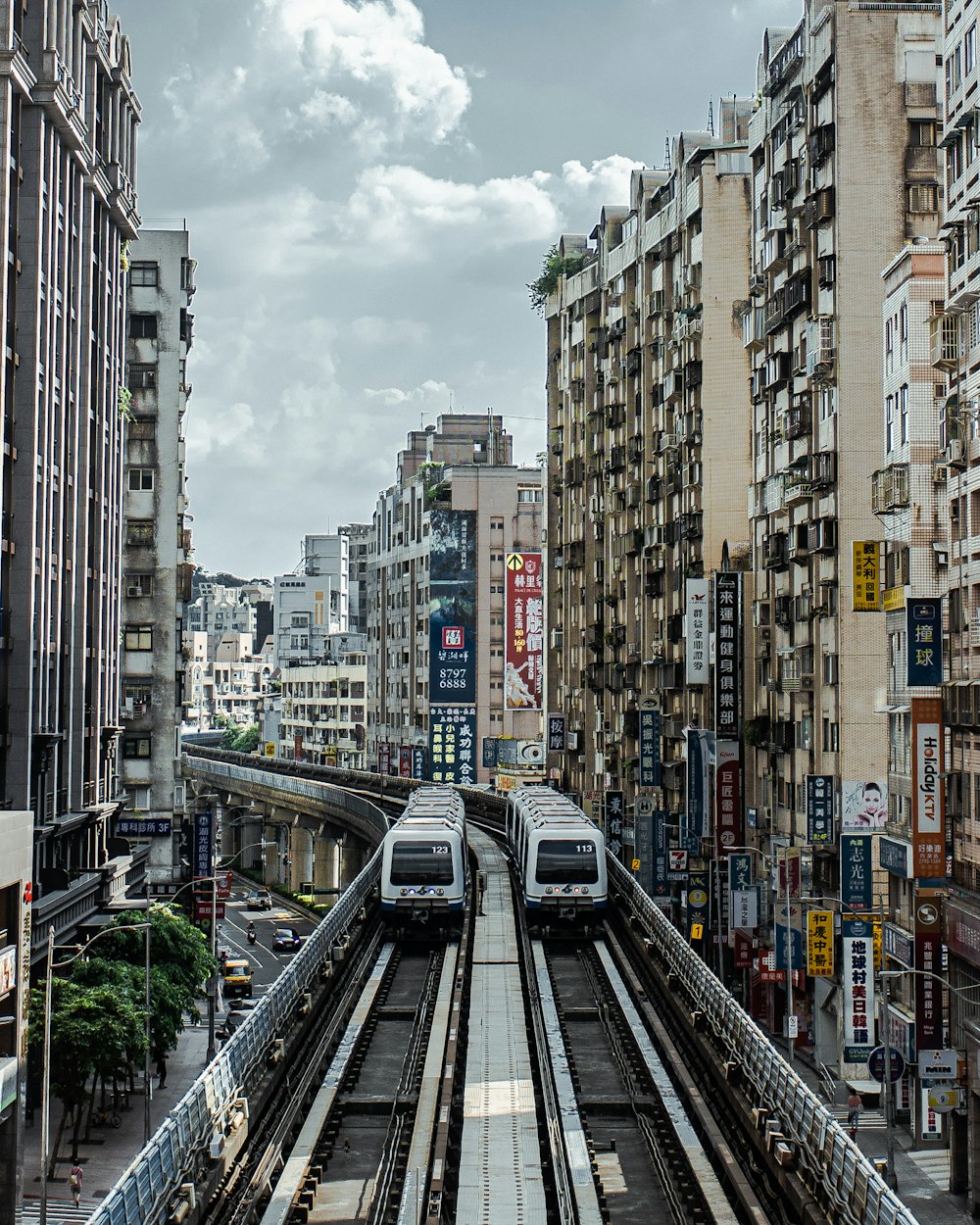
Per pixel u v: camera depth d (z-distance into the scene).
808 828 55.84
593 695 98.44
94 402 64.00
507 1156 30.70
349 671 176.88
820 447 58.06
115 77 65.75
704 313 73.94
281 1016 38.03
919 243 49.69
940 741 43.03
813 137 58.72
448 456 158.12
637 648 87.62
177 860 87.25
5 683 50.56
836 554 55.91
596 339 98.38
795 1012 58.28
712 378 73.94
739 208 74.25
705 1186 29.25
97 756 63.53
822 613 56.84
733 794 62.84
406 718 153.62
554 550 108.94
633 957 53.34
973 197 43.94
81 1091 43.44
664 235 81.44
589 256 106.06
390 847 55.53
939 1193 40.06
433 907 55.00
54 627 55.66
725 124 77.88
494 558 140.50
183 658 89.25
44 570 53.81
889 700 52.38
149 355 88.62
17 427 51.47
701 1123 32.50
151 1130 48.50
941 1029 41.66
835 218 56.72
